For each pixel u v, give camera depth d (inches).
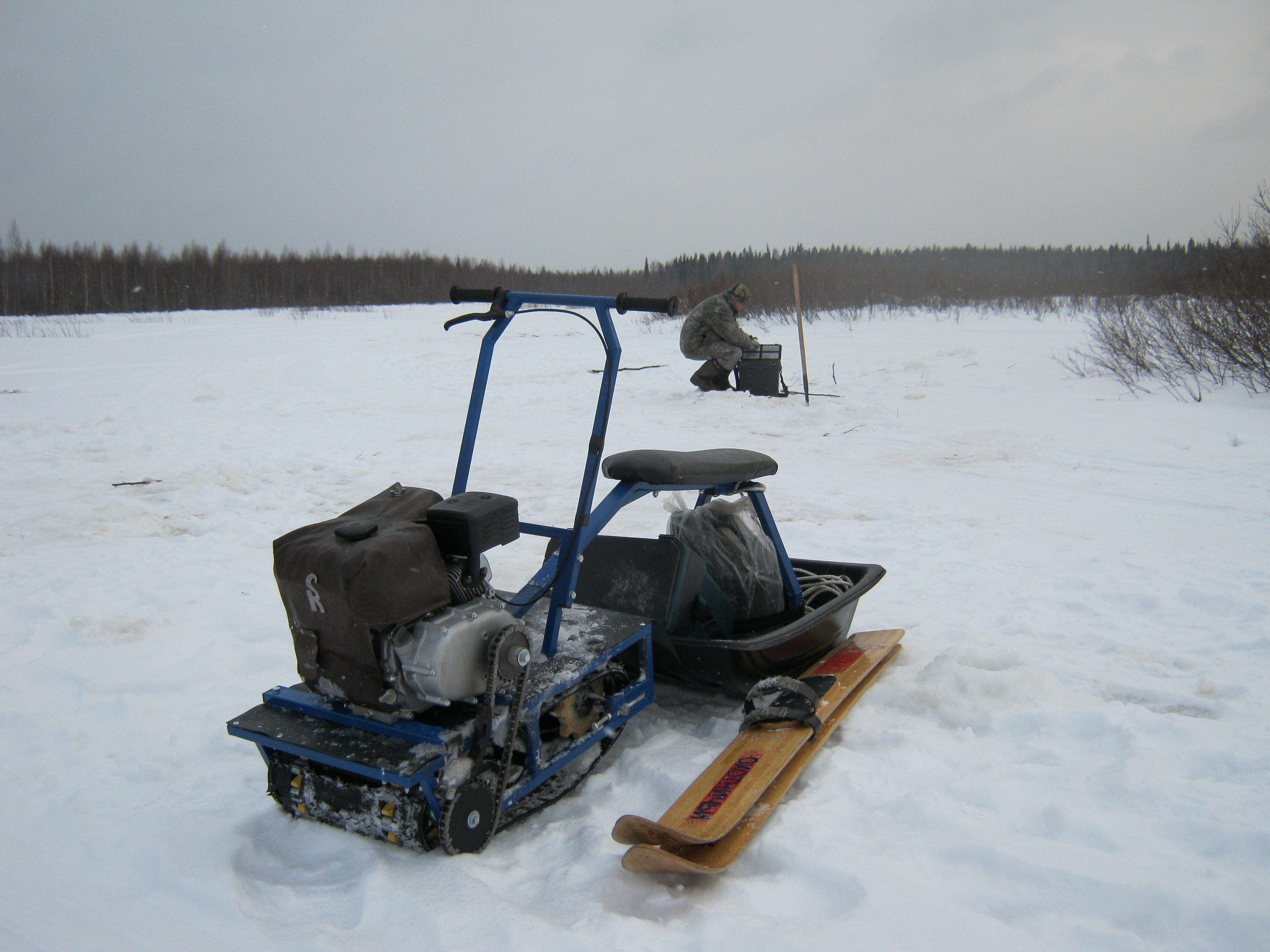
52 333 887.1
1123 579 165.6
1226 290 358.0
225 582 178.9
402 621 78.7
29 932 75.9
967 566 177.9
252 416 392.8
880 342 617.3
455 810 81.3
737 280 985.5
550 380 500.7
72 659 138.3
